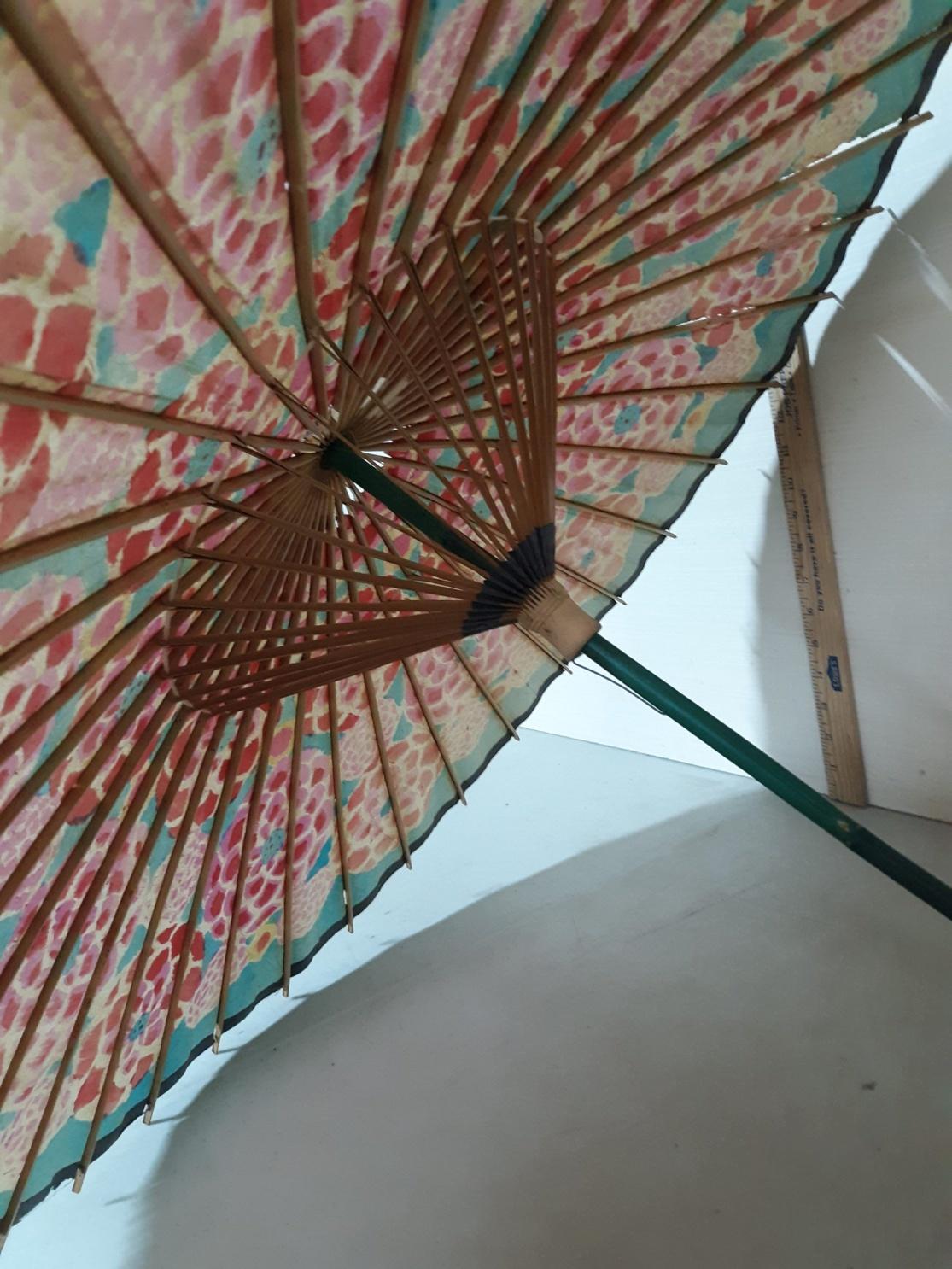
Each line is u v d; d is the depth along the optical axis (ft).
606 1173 3.70
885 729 5.61
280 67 1.98
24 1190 3.66
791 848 5.66
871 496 5.21
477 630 3.44
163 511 2.67
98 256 1.94
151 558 2.83
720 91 3.09
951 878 4.99
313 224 2.43
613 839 6.25
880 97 3.59
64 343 2.01
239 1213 3.96
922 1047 3.97
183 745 3.64
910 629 5.30
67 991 3.50
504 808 7.00
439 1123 4.20
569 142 2.85
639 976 4.84
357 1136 4.25
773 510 5.73
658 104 2.96
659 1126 3.88
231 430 2.77
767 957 4.75
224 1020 4.54
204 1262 3.75
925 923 4.74
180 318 2.23
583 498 4.91
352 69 2.15
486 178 2.78
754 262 4.12
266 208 2.24
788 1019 4.30
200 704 3.39
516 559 3.33
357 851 4.99
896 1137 3.56
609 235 3.29
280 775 4.30
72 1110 3.88
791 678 6.07
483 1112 4.20
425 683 4.90
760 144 3.38
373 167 2.45
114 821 3.38
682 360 4.43
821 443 5.32
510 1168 3.85
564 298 3.44
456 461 4.13
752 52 3.01
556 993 4.88
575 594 5.42
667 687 3.65
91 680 2.82
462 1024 4.82
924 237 4.58
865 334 4.94
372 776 4.87
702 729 3.67
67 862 3.20
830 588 5.52
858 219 4.17
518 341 3.40
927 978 4.36
